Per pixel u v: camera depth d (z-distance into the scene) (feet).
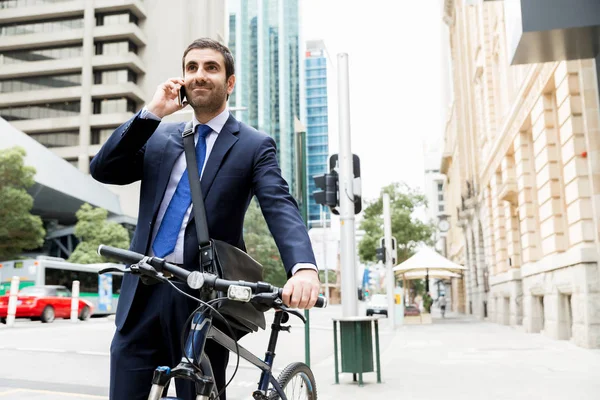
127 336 7.10
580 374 25.20
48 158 132.46
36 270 80.59
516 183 59.16
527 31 24.49
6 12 183.62
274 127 383.45
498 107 74.13
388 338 49.08
